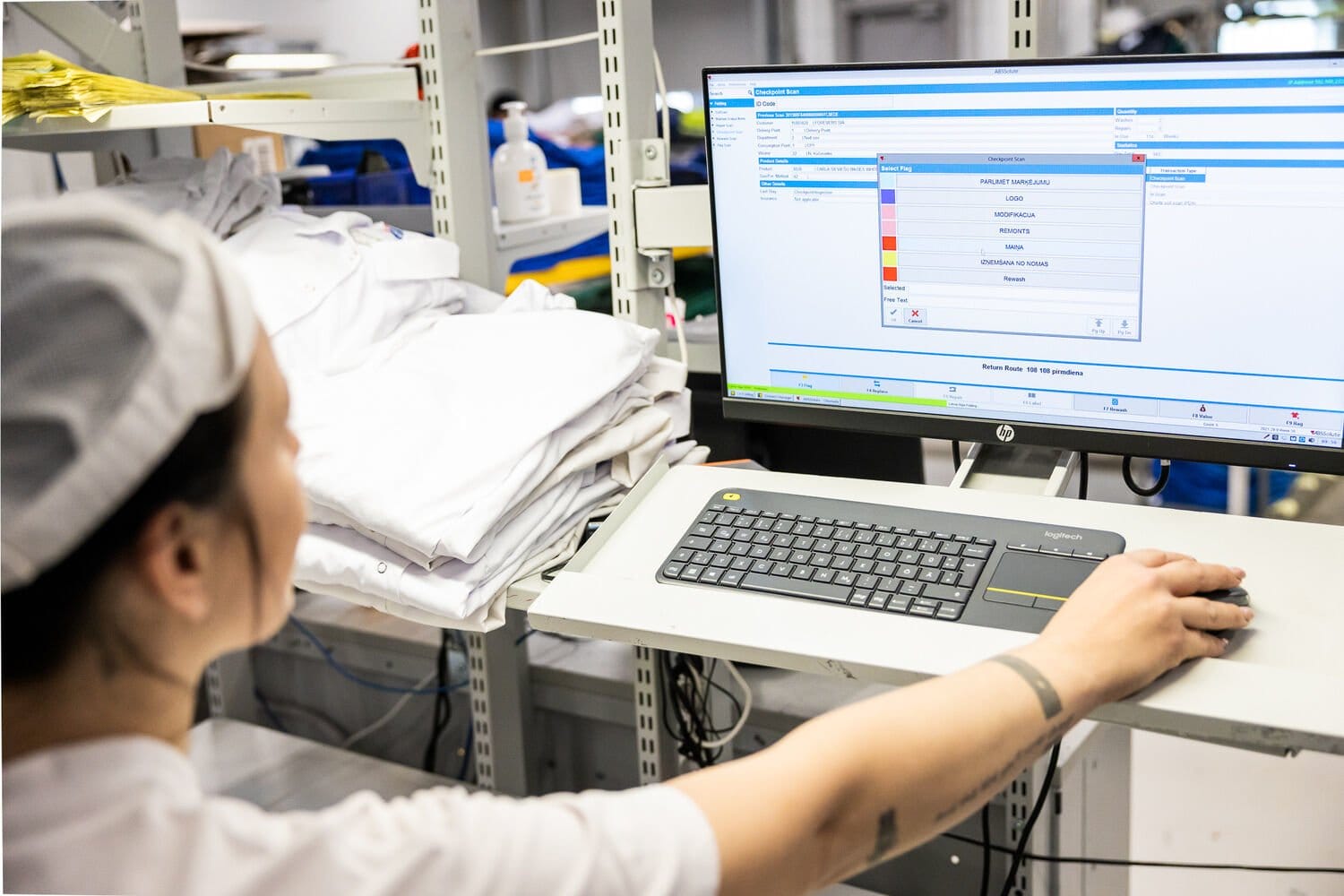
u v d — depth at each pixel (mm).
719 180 1173
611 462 1217
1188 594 853
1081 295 1048
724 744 1433
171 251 463
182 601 486
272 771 1578
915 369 1148
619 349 1190
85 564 456
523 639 1548
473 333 1241
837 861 633
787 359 1208
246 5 2229
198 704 1958
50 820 470
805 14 2357
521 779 1587
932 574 977
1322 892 1848
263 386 512
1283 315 971
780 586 994
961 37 2277
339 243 1337
